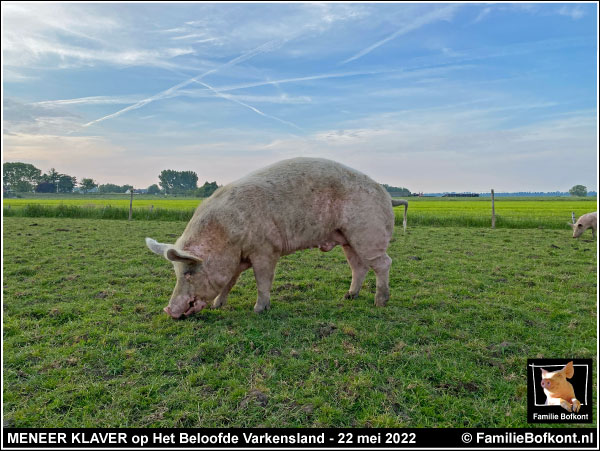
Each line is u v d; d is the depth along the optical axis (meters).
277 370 3.66
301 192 5.04
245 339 4.28
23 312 5.09
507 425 2.92
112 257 8.85
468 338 4.39
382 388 3.35
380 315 5.14
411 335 4.44
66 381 3.44
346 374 3.57
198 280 4.81
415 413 3.05
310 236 5.21
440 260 8.78
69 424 2.89
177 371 3.65
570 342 4.27
